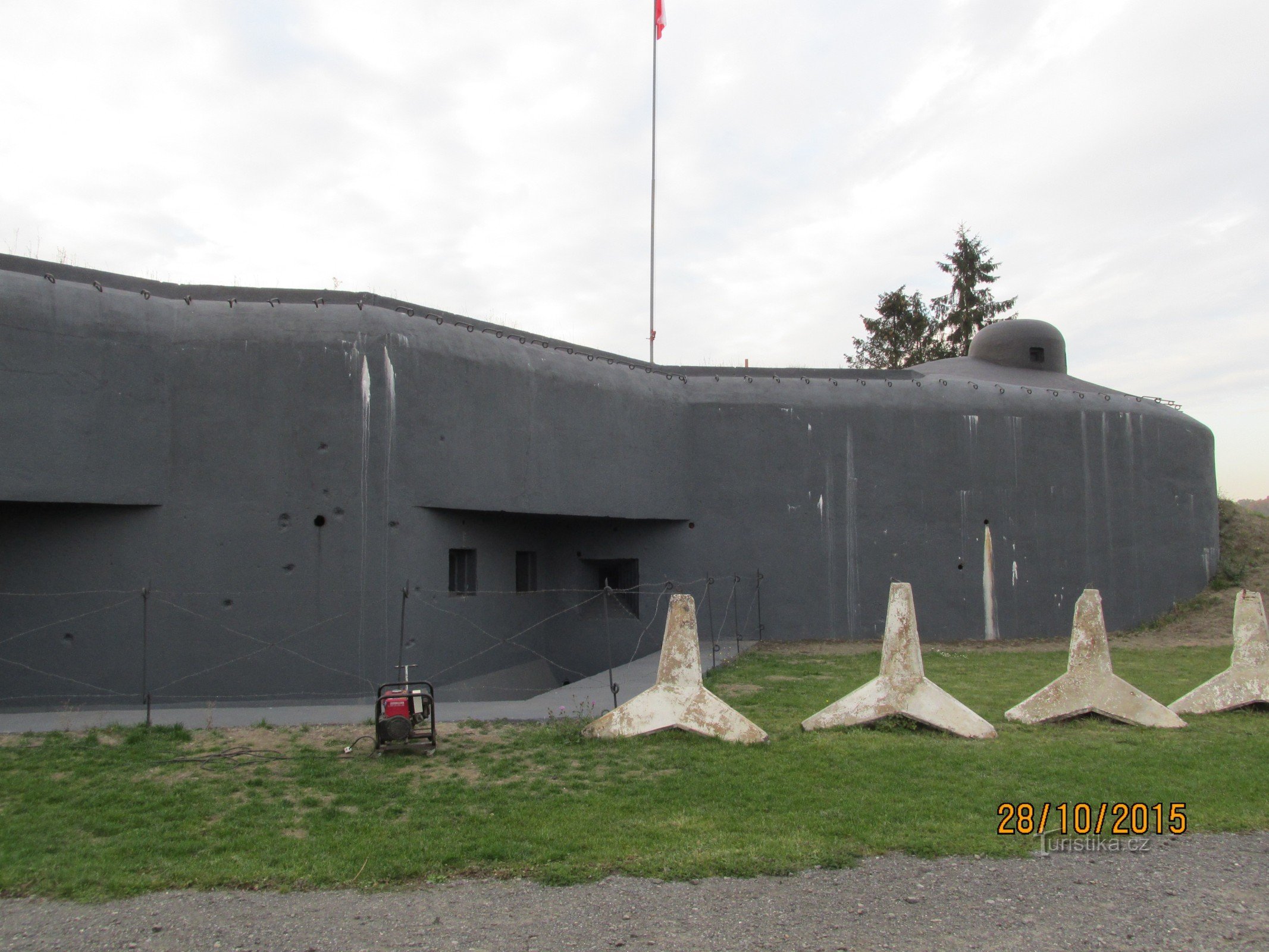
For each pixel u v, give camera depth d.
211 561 11.30
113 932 4.70
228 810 6.63
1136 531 18.62
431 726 8.43
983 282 42.94
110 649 10.99
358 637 11.52
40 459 10.53
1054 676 13.22
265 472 11.49
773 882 5.37
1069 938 4.69
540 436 14.34
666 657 9.14
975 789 7.14
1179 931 4.79
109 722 9.44
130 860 5.61
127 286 11.61
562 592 16.53
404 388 12.12
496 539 14.60
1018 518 18.00
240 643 11.26
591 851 5.78
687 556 17.27
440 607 12.63
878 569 17.52
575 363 15.43
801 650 16.12
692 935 4.68
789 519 17.47
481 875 5.44
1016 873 5.55
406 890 5.24
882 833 6.16
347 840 5.96
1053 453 18.31
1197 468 19.61
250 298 12.10
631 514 16.08
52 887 5.23
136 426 11.16
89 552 11.05
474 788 7.20
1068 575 18.09
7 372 10.40
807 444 17.62
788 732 9.11
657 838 6.05
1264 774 7.66
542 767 7.85
